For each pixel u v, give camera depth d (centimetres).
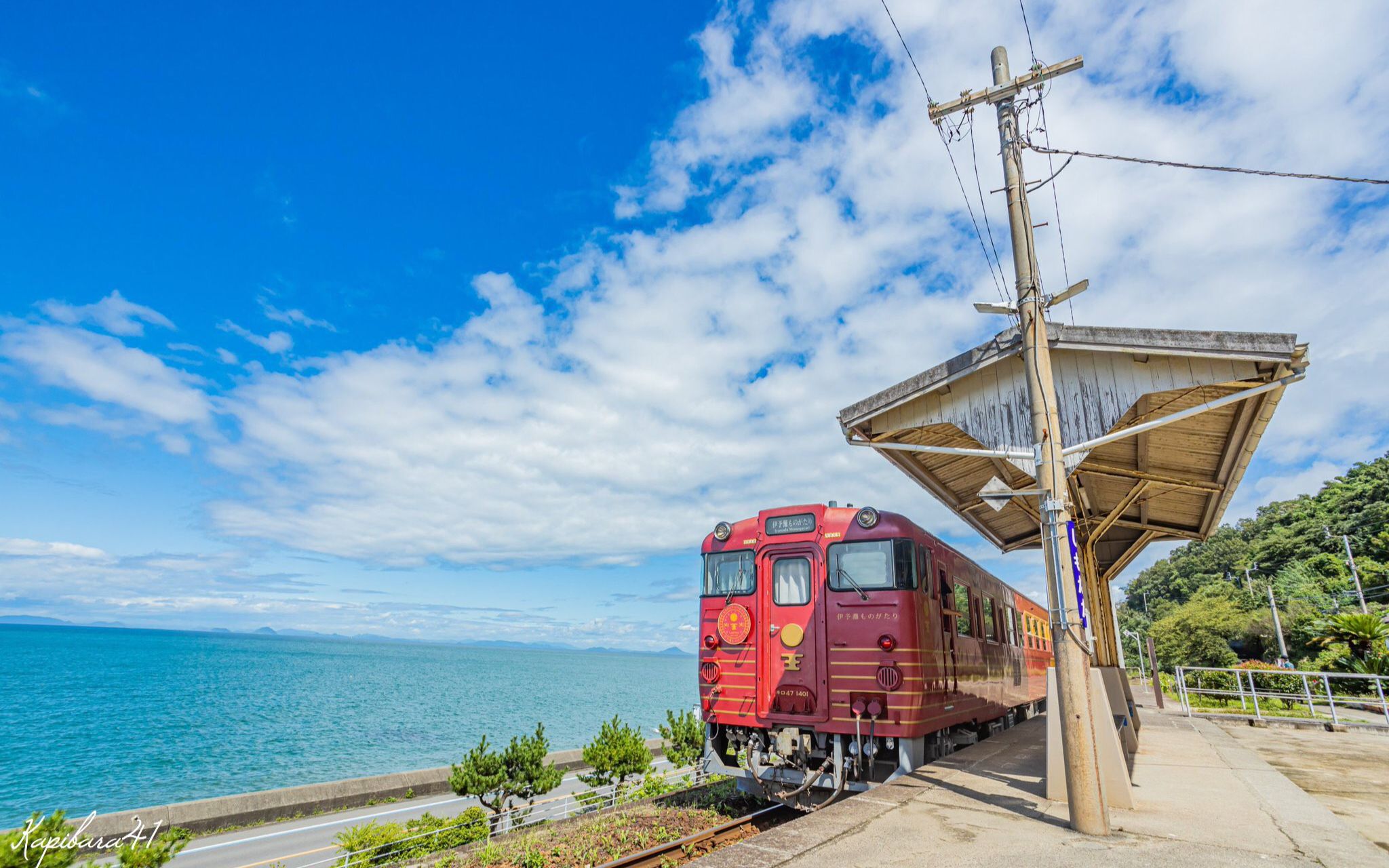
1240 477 930
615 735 1614
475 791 1417
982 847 531
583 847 887
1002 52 752
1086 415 742
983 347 789
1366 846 534
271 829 1745
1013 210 710
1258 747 1210
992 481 695
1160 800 696
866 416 871
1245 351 662
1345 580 5147
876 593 898
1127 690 1312
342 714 6256
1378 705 2159
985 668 1204
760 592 980
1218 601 5603
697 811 1021
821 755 898
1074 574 617
